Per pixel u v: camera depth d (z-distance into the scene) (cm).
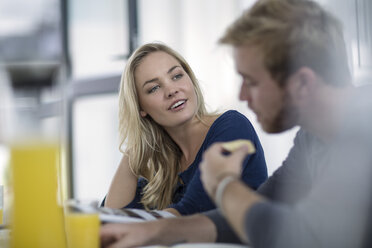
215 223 97
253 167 144
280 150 232
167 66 158
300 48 71
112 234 93
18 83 70
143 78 159
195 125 158
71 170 350
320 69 71
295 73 71
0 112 74
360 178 65
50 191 77
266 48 71
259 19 73
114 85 325
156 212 109
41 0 360
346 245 65
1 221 122
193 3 294
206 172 76
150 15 321
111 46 354
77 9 360
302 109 73
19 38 355
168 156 163
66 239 80
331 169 68
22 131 76
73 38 359
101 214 99
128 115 166
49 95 73
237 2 276
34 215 76
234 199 71
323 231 65
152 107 159
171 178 161
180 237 96
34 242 76
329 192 66
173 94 155
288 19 72
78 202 85
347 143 68
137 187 170
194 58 292
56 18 358
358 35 75
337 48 72
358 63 75
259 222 68
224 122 150
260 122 77
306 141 101
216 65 280
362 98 70
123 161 171
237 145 77
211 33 287
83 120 368
